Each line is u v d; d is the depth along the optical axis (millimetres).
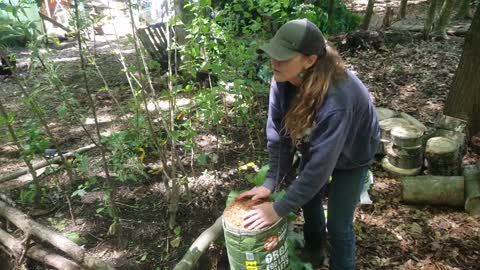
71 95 2650
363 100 1621
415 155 3125
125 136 2857
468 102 3500
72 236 2650
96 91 5449
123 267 2424
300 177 1644
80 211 2896
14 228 2787
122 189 3072
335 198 1919
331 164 1562
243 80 2928
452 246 2543
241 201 1922
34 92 2551
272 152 2023
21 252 2461
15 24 2262
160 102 4398
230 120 3924
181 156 3439
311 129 1633
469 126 3553
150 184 3117
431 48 6574
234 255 1796
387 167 3281
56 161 3406
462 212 2832
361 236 2660
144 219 2775
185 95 4242
